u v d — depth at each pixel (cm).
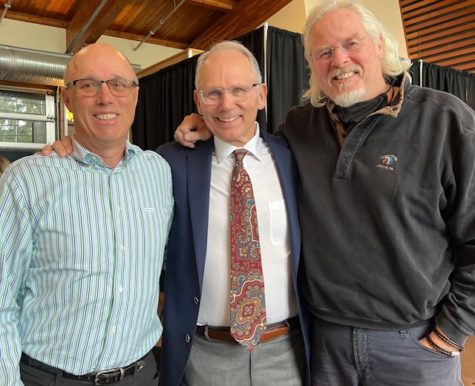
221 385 138
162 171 145
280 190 146
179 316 142
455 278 130
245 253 136
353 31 135
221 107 139
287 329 144
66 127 590
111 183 126
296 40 335
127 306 121
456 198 125
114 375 119
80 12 536
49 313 116
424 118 130
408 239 127
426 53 491
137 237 125
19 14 566
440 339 128
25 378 116
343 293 132
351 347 133
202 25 622
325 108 155
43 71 517
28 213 117
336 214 134
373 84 139
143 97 486
